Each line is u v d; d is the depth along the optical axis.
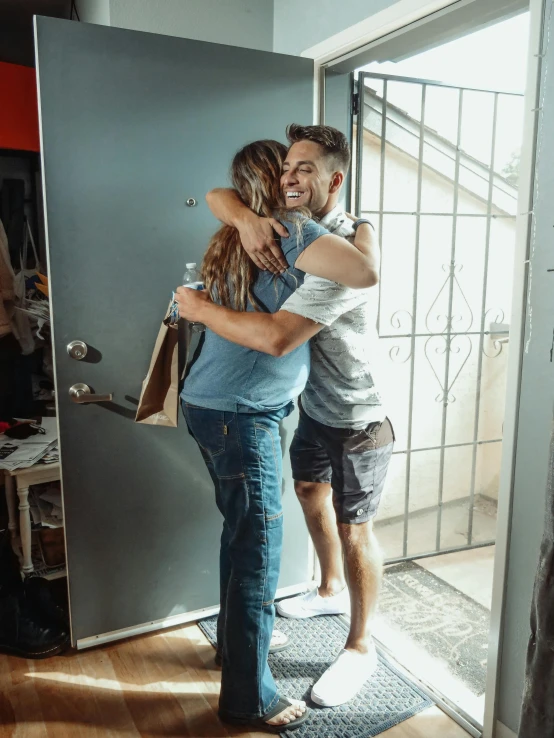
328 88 2.07
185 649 2.02
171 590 2.10
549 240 1.32
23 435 2.31
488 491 2.97
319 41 2.01
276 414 1.52
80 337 1.83
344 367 1.69
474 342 2.66
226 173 1.93
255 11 2.22
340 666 1.83
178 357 1.71
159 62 1.78
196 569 2.12
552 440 1.19
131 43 1.74
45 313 2.60
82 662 1.95
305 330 1.37
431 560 2.66
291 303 1.36
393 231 2.38
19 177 2.59
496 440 2.88
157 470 2.00
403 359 2.53
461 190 2.46
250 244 1.37
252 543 1.52
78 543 1.93
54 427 2.45
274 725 1.66
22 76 2.47
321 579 2.23
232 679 1.61
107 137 1.76
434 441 2.74
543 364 1.36
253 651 1.58
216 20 2.14
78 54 1.68
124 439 1.94
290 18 2.16
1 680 1.87
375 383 1.75
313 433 1.87
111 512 1.96
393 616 2.24
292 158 1.46
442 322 2.56
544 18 1.26
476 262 2.57
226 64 1.87
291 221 1.37
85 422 1.88
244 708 1.62
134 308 1.88
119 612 2.03
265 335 1.35
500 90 2.40
